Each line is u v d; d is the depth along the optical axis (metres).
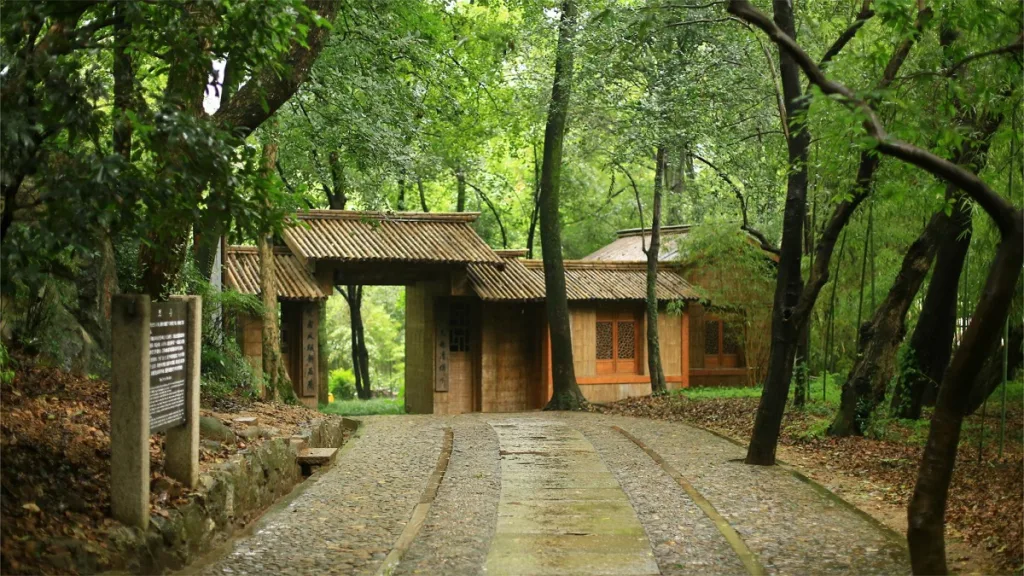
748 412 16.91
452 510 8.62
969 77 9.78
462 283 20.61
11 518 5.39
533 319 22.28
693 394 21.12
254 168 6.32
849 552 7.06
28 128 5.08
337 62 14.78
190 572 6.23
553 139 20.52
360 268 20.03
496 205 31.59
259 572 6.32
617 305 22.69
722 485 9.98
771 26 6.23
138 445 5.99
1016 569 6.36
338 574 6.33
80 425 7.53
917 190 8.91
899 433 13.62
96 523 5.83
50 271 6.99
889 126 7.98
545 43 19.80
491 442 13.42
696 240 22.36
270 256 15.70
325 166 17.98
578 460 11.79
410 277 20.59
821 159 11.02
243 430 9.50
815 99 6.23
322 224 20.12
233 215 6.00
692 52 18.69
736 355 24.45
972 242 13.52
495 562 6.80
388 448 12.59
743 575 6.45
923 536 6.10
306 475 10.66
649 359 21.69
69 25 5.83
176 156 5.78
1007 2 8.84
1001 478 9.85
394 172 15.94
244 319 18.03
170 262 9.41
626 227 31.66
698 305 24.16
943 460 6.07
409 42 15.16
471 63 19.50
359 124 14.65
